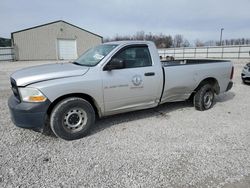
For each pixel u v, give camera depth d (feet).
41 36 103.60
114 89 13.07
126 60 13.65
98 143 11.80
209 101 18.43
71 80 11.65
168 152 10.85
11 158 10.11
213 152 10.89
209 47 116.98
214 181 8.61
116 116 16.28
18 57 100.94
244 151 11.03
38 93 10.89
